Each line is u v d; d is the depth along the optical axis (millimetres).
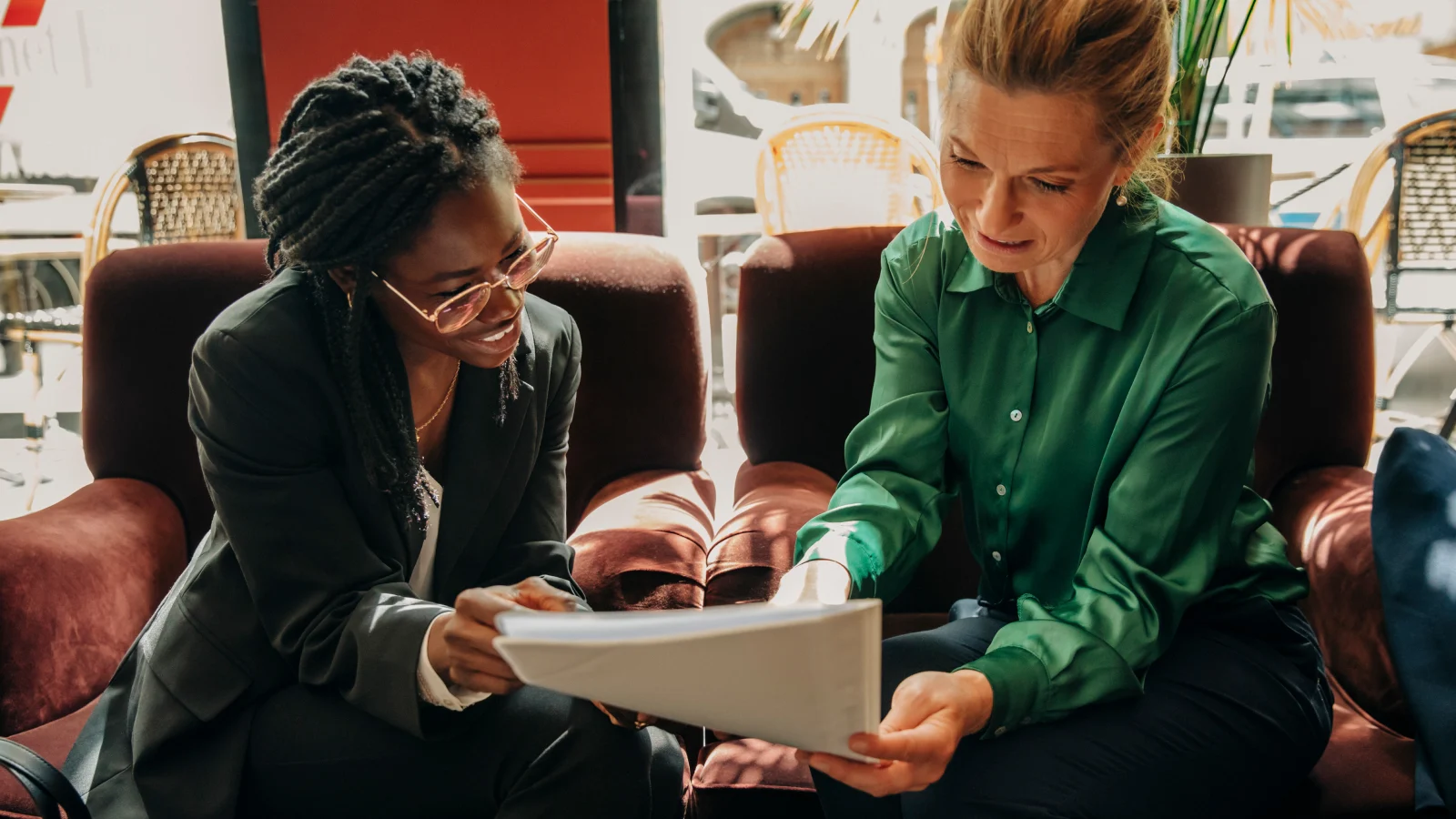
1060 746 979
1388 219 2881
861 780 819
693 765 1304
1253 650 1087
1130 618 1007
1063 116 885
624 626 673
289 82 2492
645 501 1473
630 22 2453
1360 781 1127
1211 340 1021
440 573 1139
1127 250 1075
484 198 951
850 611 656
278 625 1027
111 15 3410
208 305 1570
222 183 2873
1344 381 1493
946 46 965
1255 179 1744
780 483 1521
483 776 990
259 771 1006
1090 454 1113
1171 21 955
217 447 1001
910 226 1247
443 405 1152
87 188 3562
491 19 2445
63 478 3186
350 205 917
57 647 1311
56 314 2953
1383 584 1184
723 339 3531
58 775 956
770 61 3500
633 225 2582
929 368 1218
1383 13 3469
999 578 1233
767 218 2820
